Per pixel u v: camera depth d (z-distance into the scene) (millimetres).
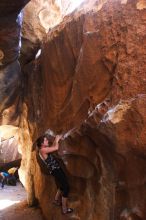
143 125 4090
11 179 17000
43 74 8602
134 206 4402
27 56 10070
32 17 9195
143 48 4734
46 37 8617
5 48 7750
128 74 4812
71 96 6719
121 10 5270
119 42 5188
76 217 6258
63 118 7086
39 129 8812
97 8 5918
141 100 4219
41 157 6574
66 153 6180
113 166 5004
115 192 4938
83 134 5676
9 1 6426
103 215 5375
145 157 4172
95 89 5773
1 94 9648
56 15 9375
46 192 8305
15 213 9781
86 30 6051
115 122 4367
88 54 5922
